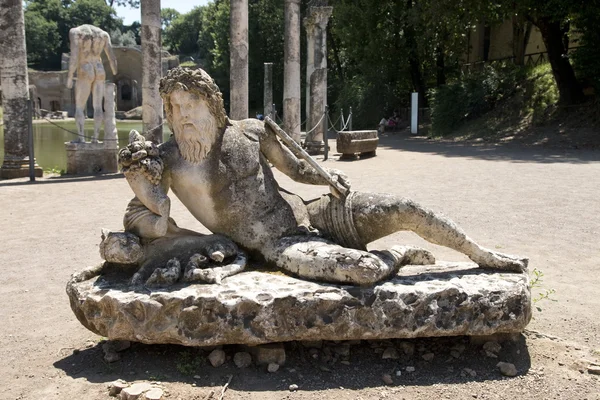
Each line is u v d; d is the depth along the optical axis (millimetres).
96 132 14672
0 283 5691
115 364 3740
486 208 9078
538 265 6059
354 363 3715
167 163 4066
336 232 4102
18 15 13742
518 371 3641
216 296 3443
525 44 28828
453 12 25000
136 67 59719
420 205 3961
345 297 3480
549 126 22344
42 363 3850
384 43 31828
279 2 44312
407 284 3701
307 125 20062
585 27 20453
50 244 7270
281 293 3471
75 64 14180
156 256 3896
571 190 10688
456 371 3645
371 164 16031
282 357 3646
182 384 3434
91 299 3611
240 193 4070
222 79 48906
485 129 24875
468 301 3598
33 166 13320
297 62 18391
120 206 9906
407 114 35094
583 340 4164
